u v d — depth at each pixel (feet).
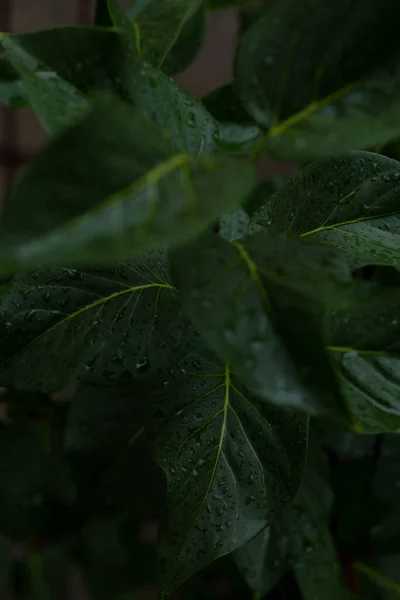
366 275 2.48
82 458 2.56
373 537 2.60
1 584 3.05
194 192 1.60
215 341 1.64
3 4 3.23
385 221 2.00
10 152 3.44
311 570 2.31
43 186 1.55
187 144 1.81
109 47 1.80
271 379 1.62
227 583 2.77
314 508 2.33
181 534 1.95
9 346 1.97
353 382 1.89
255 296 1.66
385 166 2.01
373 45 1.69
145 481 2.62
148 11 2.02
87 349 1.97
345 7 1.68
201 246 1.70
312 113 1.72
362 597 2.57
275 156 1.72
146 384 2.44
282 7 1.69
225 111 1.96
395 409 1.86
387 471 2.57
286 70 1.72
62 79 1.79
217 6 2.49
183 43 2.23
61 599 3.08
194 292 1.67
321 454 2.39
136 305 2.00
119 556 2.95
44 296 1.99
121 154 1.60
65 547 2.97
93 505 2.84
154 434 2.01
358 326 1.89
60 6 3.29
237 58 1.73
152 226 1.56
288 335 1.64
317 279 1.68
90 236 1.53
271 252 1.71
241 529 1.95
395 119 1.64
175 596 2.78
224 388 1.99
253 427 1.98
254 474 1.96
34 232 1.53
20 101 2.14
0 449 2.77
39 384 1.96
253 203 2.44
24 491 2.79
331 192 2.02
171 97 1.82
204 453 1.98
